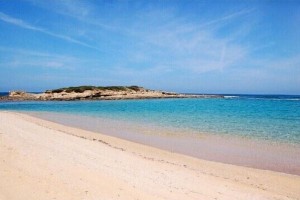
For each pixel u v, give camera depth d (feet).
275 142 60.08
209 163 43.34
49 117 115.96
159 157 45.70
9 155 30.27
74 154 36.22
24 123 68.90
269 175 37.73
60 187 23.53
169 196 25.22
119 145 54.65
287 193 31.04
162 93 401.90
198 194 26.91
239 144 57.98
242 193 29.07
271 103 244.22
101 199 22.26
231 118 108.78
